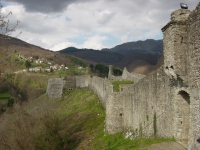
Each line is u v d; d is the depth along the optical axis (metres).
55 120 35.19
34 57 175.38
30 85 96.88
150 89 20.78
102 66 139.38
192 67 14.39
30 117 35.22
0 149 29.67
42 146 30.97
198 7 13.38
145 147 17.58
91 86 64.75
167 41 16.61
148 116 21.28
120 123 30.11
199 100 13.56
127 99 27.92
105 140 28.91
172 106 16.86
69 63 176.75
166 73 17.16
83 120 41.50
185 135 16.22
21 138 28.50
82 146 29.92
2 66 12.60
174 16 15.70
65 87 76.12
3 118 37.97
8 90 81.25
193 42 14.20
